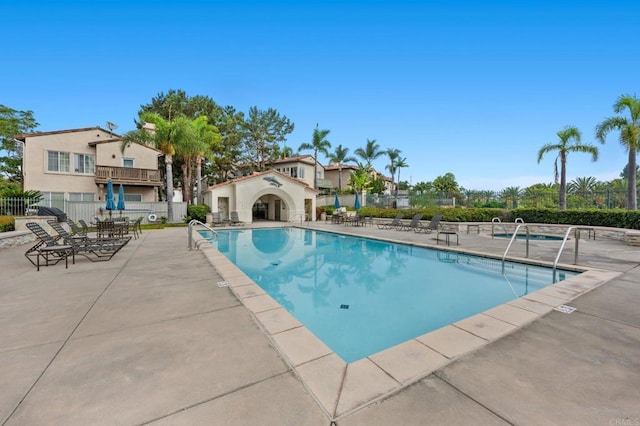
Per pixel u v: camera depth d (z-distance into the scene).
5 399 2.18
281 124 39.44
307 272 8.44
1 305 4.29
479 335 3.28
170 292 4.93
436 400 2.17
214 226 20.27
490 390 2.29
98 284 5.45
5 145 27.66
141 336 3.26
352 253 11.14
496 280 7.12
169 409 2.07
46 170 20.14
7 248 10.10
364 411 2.05
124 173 21.84
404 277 7.67
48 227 12.85
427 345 3.05
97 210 19.78
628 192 14.30
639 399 2.17
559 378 2.44
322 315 5.28
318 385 2.37
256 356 2.82
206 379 2.44
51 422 1.95
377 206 27.61
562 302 4.31
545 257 8.05
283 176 25.06
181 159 29.98
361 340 4.34
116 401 2.16
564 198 17.06
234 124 36.62
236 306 4.24
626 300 4.39
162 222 21.22
